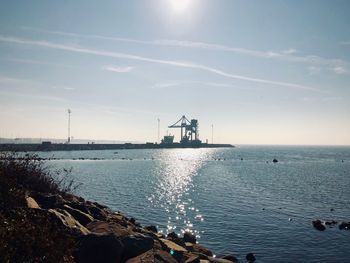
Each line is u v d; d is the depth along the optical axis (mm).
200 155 191250
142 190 49312
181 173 80312
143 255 10836
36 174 15117
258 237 24406
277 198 42812
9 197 9906
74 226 10930
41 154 155000
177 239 17500
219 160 142375
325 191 49656
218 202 39656
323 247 22094
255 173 82000
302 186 55938
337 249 21688
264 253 20781
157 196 43844
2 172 10469
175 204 38062
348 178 70000
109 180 61469
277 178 69688
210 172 84188
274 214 32625
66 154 164250
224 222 29172
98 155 162250
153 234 16734
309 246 22250
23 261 7098
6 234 7230
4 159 13938
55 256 7520
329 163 126688
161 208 35500
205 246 22156
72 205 15047
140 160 131250
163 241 14477
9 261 6820
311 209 35312
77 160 122812
